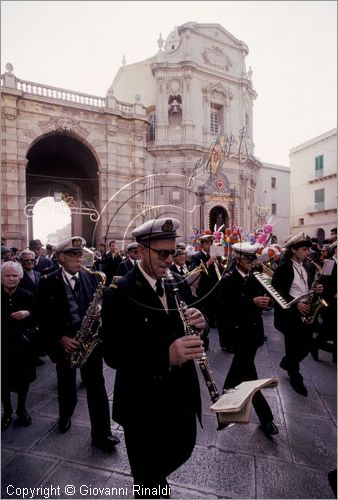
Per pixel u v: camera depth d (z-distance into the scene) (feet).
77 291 10.25
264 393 12.10
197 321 5.71
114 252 23.17
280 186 94.07
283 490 7.27
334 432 9.52
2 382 9.87
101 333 5.78
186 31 66.13
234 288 9.99
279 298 10.09
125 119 56.39
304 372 14.40
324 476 7.70
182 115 65.77
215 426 9.89
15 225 48.52
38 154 67.31
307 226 97.66
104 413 9.00
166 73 67.97
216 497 7.10
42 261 24.02
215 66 69.05
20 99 49.16
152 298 5.73
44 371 14.99
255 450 8.70
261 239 11.53
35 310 9.79
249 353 9.75
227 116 69.72
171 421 5.63
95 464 8.21
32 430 9.77
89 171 66.54
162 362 5.21
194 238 15.71
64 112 52.26
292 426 9.83
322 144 92.27
